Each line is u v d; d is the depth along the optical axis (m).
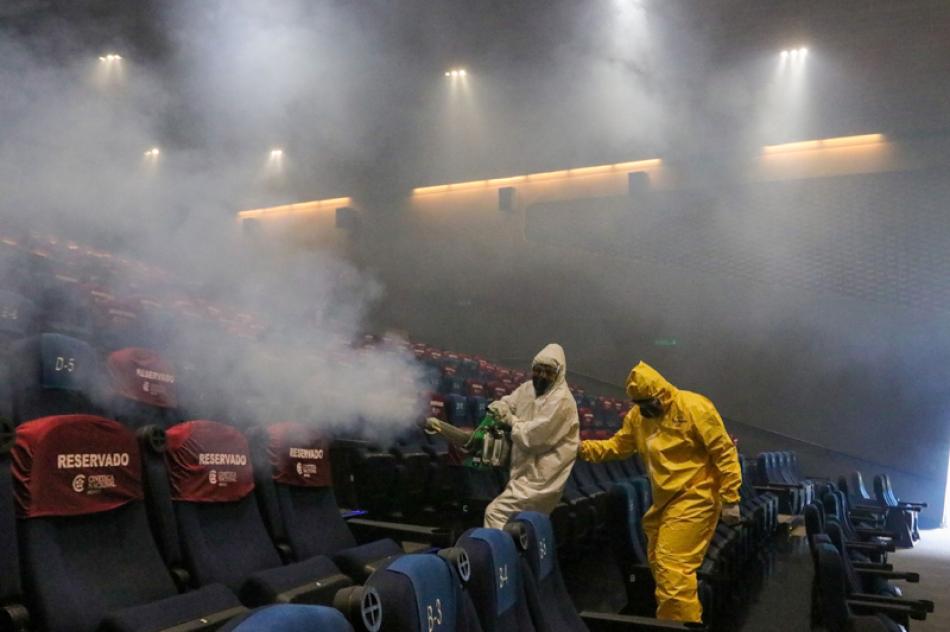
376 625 1.46
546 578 2.46
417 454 4.52
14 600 1.90
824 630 3.41
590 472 6.45
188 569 2.41
